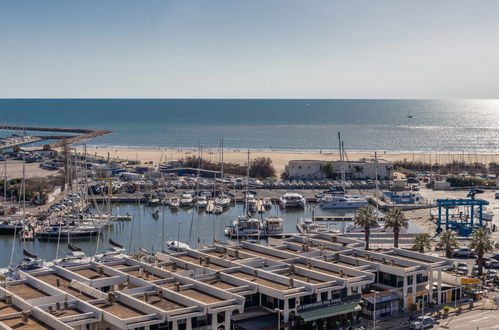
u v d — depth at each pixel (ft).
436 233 589.73
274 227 604.49
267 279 334.65
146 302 290.15
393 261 375.25
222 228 628.69
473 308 359.87
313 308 315.37
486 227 588.91
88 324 272.51
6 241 575.79
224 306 285.64
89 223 610.24
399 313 350.84
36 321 260.83
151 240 575.79
